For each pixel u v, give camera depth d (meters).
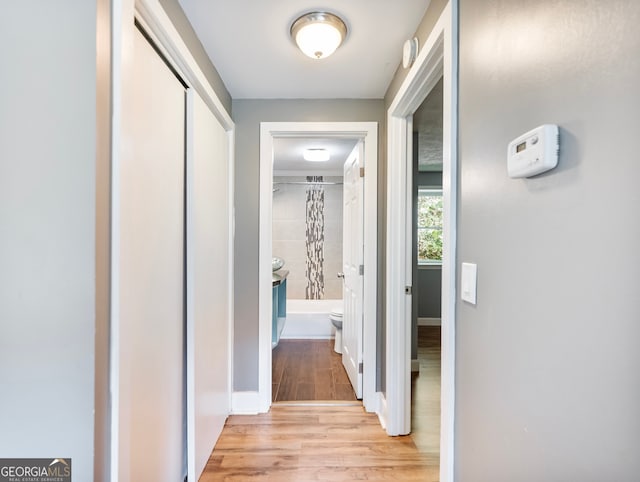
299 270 4.73
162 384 1.26
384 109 2.21
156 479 1.21
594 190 0.53
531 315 0.68
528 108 0.70
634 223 0.46
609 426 0.50
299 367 3.06
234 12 1.39
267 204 2.25
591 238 0.53
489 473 0.84
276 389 2.59
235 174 2.24
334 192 4.75
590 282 0.53
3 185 0.75
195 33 1.52
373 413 2.21
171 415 1.35
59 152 0.76
